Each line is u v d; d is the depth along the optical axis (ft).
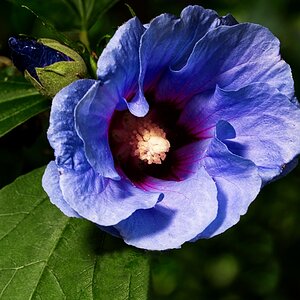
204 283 1.79
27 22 1.34
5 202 1.08
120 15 1.41
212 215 0.94
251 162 0.95
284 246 1.77
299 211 1.72
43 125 1.20
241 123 1.00
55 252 1.04
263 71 0.99
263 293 1.81
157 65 0.99
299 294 1.81
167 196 0.98
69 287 1.02
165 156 1.03
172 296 1.78
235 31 0.96
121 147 1.03
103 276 1.03
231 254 1.77
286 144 0.98
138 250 1.04
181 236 0.93
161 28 0.93
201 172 0.97
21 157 1.22
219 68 1.00
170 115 1.05
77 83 0.90
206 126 1.03
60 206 0.92
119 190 0.95
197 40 0.97
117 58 0.91
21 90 1.16
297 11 1.63
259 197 1.71
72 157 0.90
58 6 1.22
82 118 0.89
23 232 1.06
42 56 1.01
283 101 0.97
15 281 1.02
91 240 1.05
